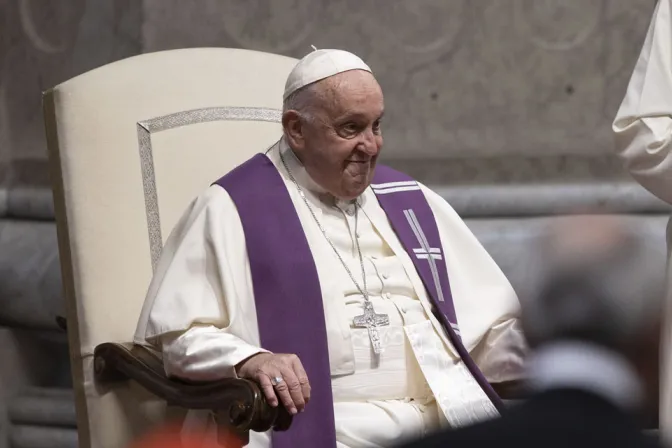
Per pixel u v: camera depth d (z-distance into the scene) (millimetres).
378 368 10539
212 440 10227
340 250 10945
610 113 17750
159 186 11820
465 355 10945
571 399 3320
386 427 10227
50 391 17172
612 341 3371
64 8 17391
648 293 3488
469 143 17844
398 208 11633
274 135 12703
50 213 17219
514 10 17625
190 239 10531
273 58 13062
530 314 3527
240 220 10633
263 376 9039
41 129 17625
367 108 10492
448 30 17672
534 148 17797
